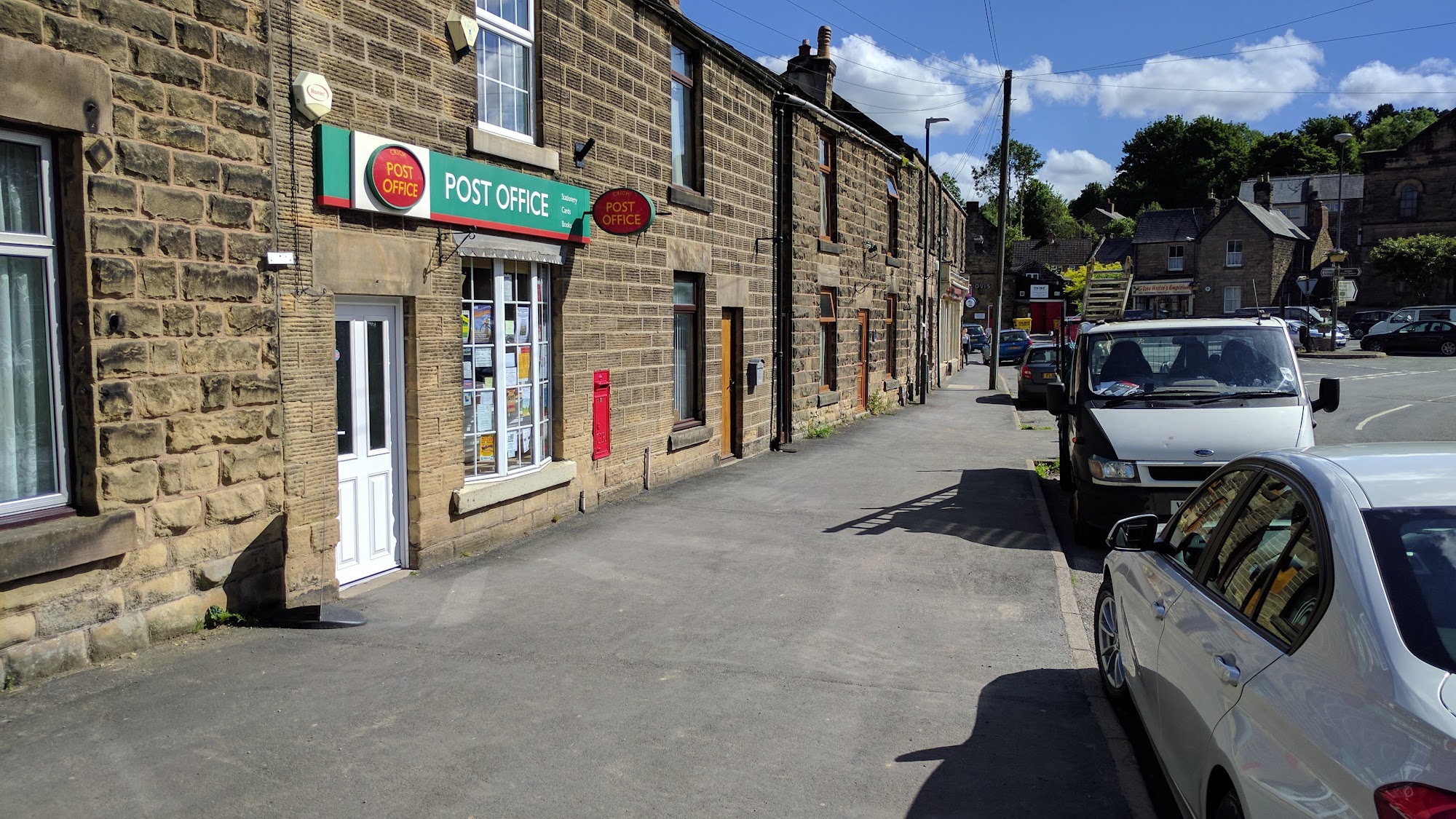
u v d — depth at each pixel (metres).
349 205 6.50
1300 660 2.73
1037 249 74.19
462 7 7.66
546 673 5.34
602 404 10.07
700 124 12.38
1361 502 2.95
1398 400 22.03
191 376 5.50
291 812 3.75
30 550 4.64
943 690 5.25
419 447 7.35
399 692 5.00
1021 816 3.91
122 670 5.07
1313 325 47.94
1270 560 3.25
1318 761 2.41
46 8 4.70
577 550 8.23
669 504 10.41
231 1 5.68
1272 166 97.50
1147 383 9.36
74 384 5.02
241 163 5.75
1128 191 105.94
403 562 7.45
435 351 7.45
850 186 19.03
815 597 6.99
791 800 3.99
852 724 4.77
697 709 4.90
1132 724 4.85
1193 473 8.34
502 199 8.06
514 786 4.03
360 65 6.64
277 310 6.06
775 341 15.49
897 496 11.11
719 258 13.03
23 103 4.58
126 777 3.97
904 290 24.33
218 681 5.02
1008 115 29.50
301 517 6.30
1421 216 59.41
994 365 29.86
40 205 4.91
